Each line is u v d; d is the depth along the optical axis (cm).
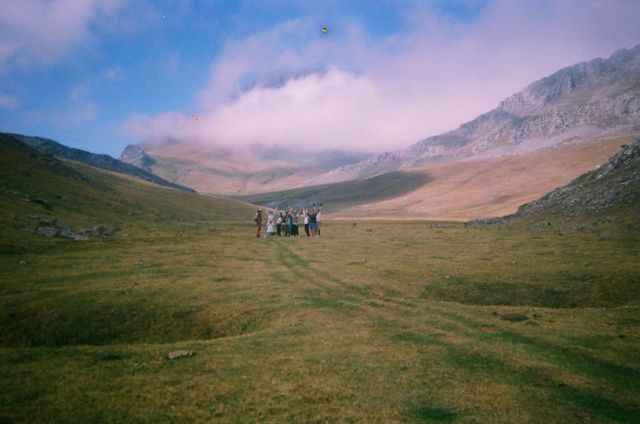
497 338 1638
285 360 1419
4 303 2230
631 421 1027
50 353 1495
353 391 1184
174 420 1036
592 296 2423
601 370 1323
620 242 4125
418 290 2533
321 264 3369
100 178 14688
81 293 2425
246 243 5053
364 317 1933
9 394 1152
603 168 7812
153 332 2069
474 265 3181
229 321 2052
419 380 1252
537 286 2575
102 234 4916
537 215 7562
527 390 1191
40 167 8406
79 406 1095
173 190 17062
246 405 1109
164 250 4191
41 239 4088
